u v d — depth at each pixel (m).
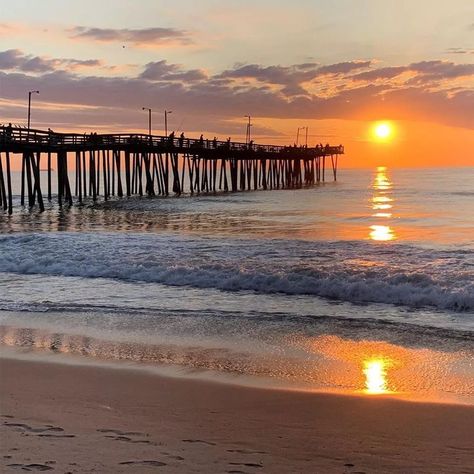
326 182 87.38
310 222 28.86
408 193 53.44
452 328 8.95
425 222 28.47
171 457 4.36
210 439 4.76
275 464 4.28
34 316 9.91
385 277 12.03
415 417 5.37
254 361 7.31
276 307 10.55
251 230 25.09
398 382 6.47
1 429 4.93
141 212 35.00
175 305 10.76
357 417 5.36
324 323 9.29
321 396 5.96
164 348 7.95
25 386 6.27
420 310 10.27
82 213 34.84
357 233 23.83
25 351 7.82
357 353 7.65
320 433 4.95
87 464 4.18
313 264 14.34
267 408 5.59
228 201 44.09
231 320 9.52
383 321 9.39
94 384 6.35
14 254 16.34
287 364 7.18
